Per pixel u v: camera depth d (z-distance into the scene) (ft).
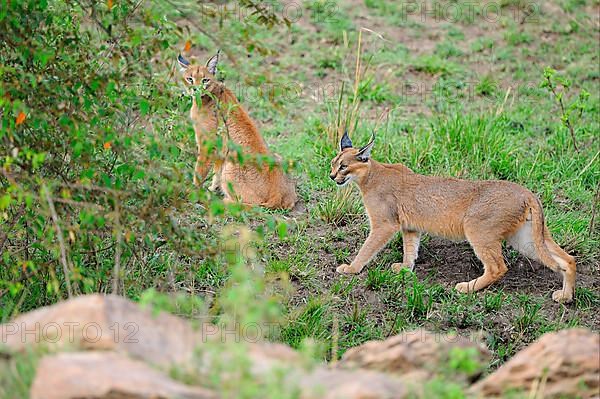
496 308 39.91
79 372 21.77
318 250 44.45
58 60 33.50
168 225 33.35
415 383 24.54
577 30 73.20
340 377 23.34
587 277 43.01
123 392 21.17
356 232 46.16
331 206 47.03
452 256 44.70
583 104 57.41
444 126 54.03
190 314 32.37
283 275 35.83
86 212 31.37
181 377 22.54
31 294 35.06
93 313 24.20
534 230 40.63
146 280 36.29
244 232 33.81
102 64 35.58
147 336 24.31
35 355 23.72
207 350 23.71
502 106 56.59
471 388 26.35
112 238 35.78
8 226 34.86
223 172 47.80
